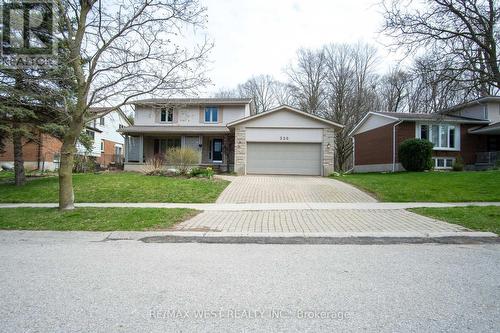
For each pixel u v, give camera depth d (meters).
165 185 13.84
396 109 37.72
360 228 7.16
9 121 13.84
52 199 12.00
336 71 38.16
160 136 25.83
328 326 2.76
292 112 20.94
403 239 6.30
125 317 2.95
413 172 19.39
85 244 6.02
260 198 11.90
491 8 12.67
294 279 3.99
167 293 3.54
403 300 3.32
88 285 3.79
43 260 4.89
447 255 5.13
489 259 4.89
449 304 3.22
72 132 9.02
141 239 6.42
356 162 30.44
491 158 21.97
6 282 3.90
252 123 21.05
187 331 2.68
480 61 12.91
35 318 2.93
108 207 9.63
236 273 4.24
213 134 24.39
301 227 7.32
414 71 14.13
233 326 2.77
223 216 8.71
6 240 6.41
